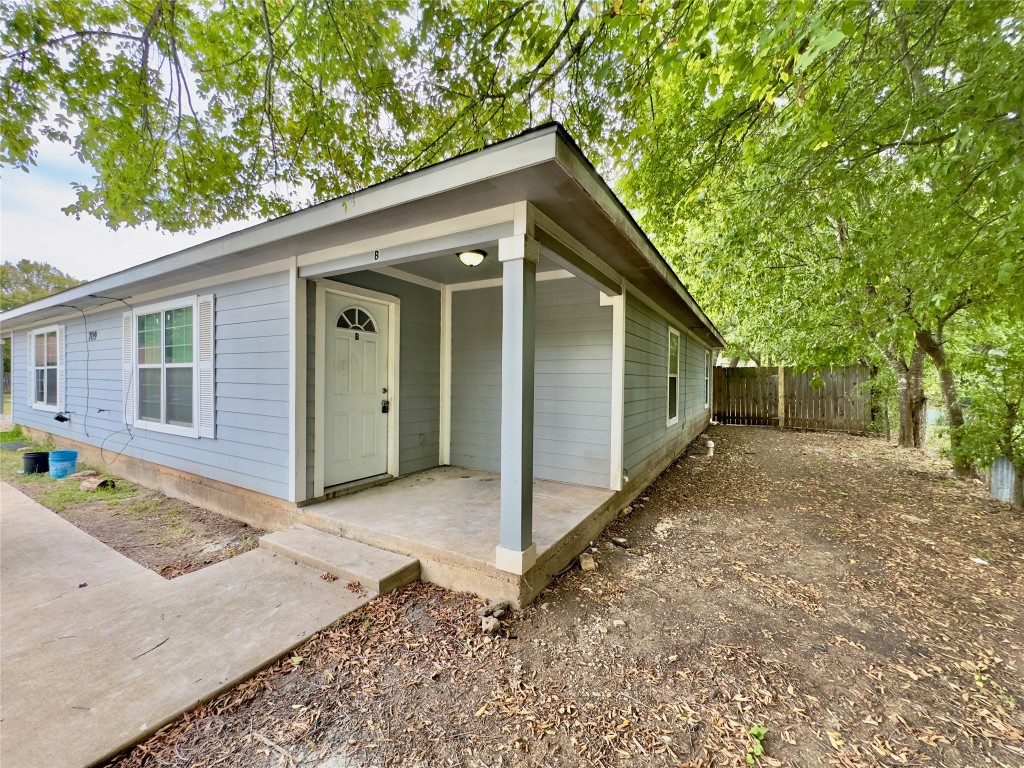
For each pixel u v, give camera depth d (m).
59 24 3.80
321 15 3.89
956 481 6.09
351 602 2.70
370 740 1.74
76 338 7.14
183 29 4.18
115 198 5.07
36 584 2.98
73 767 1.54
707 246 6.77
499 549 2.75
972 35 2.96
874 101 3.47
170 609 2.62
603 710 1.90
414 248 3.06
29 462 6.32
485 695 1.99
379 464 4.75
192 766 1.60
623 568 3.36
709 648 2.36
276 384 4.01
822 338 7.59
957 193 3.26
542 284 4.88
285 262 3.90
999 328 5.86
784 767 1.62
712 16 2.78
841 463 7.32
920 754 1.68
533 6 3.64
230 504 4.54
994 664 2.24
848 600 2.89
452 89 4.41
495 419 5.26
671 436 7.23
